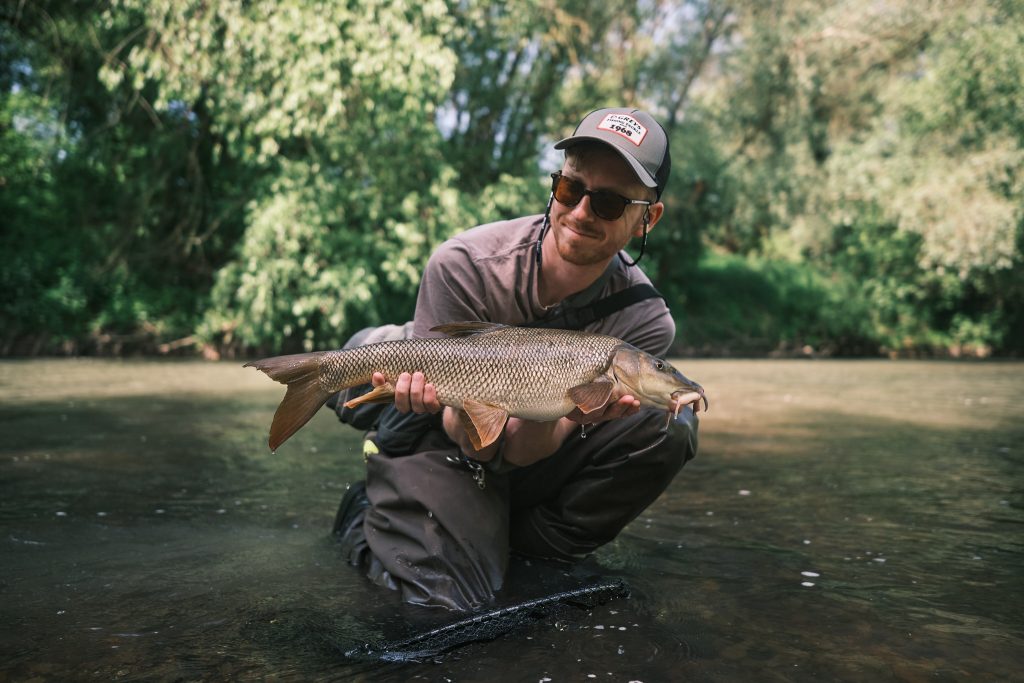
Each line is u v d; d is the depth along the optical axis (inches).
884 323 1000.2
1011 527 142.3
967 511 154.9
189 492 163.3
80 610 96.5
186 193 688.4
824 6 892.0
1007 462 210.2
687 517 150.4
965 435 263.3
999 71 783.1
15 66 661.9
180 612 96.5
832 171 904.9
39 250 656.4
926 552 126.3
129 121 655.8
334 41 489.7
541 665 81.4
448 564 106.0
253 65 507.8
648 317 117.7
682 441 115.6
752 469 199.3
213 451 212.8
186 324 655.8
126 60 596.4
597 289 113.9
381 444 120.6
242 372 488.7
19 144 663.8
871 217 937.5
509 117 767.7
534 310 112.7
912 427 283.3
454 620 95.3
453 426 110.9
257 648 85.4
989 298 1015.0
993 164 774.5
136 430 245.9
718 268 1041.5
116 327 640.4
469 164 722.8
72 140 671.1
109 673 78.5
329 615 96.6
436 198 613.9
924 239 888.9
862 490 174.2
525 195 647.1
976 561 121.0
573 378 101.5
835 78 972.6
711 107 971.3
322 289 583.5
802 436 257.8
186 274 697.0
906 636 90.6
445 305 111.7
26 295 620.7
